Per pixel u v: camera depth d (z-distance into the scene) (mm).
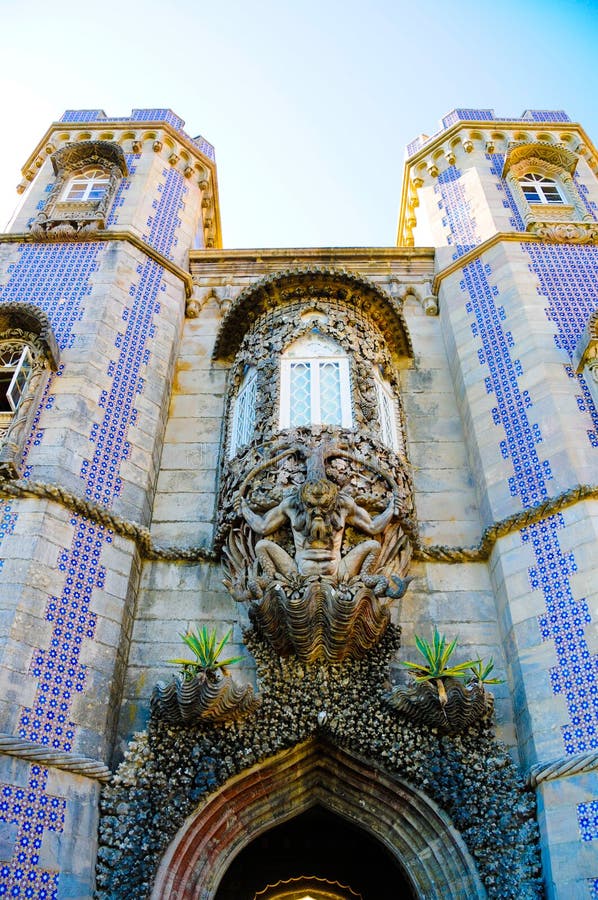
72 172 15008
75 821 7309
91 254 12812
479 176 15305
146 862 7414
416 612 9594
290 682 8469
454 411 12180
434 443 11711
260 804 8406
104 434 10289
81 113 17047
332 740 8328
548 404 10508
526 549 9375
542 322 11711
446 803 7887
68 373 10602
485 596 9758
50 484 8922
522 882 7383
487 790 7902
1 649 7633
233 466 10422
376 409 10992
